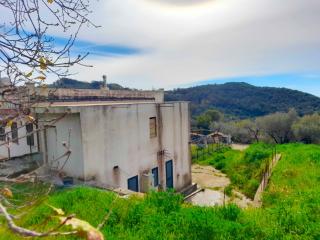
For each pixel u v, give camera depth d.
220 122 70.44
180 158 20.98
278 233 6.73
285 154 20.62
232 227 6.91
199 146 39.41
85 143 13.80
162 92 25.66
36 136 14.97
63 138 14.27
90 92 19.17
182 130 21.31
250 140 56.16
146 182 17.12
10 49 2.48
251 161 22.89
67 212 8.05
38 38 2.59
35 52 2.54
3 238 5.48
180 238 6.72
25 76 2.58
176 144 20.56
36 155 14.53
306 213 7.62
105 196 9.36
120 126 15.81
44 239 6.16
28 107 2.73
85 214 7.90
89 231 1.26
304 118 52.34
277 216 7.71
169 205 8.39
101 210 8.15
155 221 7.52
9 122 2.62
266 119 51.94
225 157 30.56
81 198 9.20
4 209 1.35
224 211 8.09
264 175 16.09
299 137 48.31
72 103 16.97
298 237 6.57
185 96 119.38
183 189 20.86
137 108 17.00
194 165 29.38
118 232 7.18
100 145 14.61
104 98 20.20
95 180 14.22
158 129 18.70
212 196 18.97
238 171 22.80
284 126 49.66
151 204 8.64
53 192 10.25
